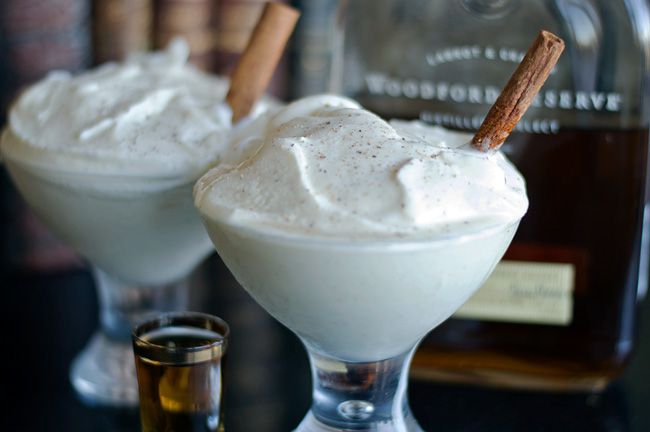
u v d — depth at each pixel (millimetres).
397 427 534
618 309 624
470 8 612
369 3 622
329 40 810
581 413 621
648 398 637
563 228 619
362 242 460
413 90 625
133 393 627
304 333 508
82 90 577
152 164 545
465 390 640
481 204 479
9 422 612
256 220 473
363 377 522
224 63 802
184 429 535
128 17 772
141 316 632
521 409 624
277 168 482
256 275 486
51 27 740
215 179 500
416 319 492
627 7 598
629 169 610
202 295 742
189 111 561
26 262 770
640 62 602
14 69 738
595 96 605
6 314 723
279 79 809
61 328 707
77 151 550
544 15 605
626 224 615
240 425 608
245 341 689
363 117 503
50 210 576
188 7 779
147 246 581
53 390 640
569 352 630
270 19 567
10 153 571
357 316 485
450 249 469
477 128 621
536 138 612
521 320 631
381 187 472
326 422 529
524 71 492
